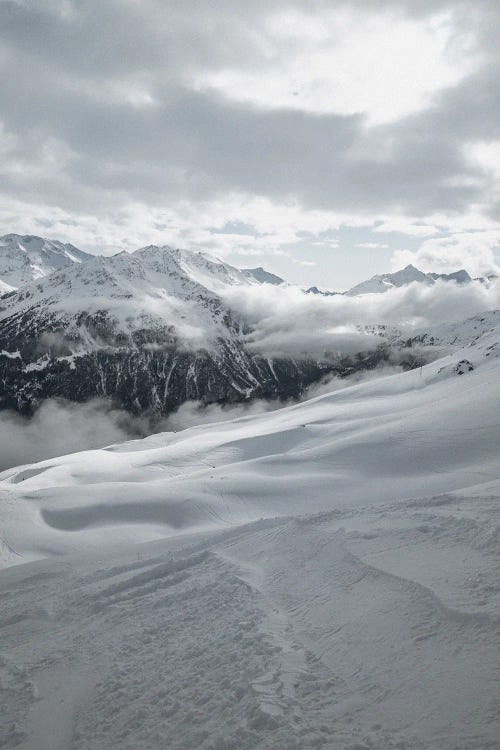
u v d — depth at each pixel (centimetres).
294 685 912
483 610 955
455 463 6869
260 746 748
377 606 1175
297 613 1308
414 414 9919
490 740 648
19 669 1316
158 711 952
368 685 869
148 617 1559
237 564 1939
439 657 884
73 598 1953
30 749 920
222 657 1109
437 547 1452
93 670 1233
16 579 2567
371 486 6494
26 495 6169
